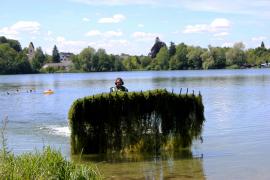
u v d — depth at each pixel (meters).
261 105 32.34
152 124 15.44
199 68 173.62
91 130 15.07
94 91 63.28
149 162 13.88
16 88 75.12
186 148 15.81
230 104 33.75
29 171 8.92
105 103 15.09
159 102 15.45
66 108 35.91
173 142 15.63
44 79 126.69
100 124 15.09
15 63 180.88
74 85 82.81
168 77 111.94
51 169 9.18
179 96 15.69
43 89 70.69
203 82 77.56
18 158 9.62
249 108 30.33
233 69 172.12
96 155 14.95
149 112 15.40
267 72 137.88
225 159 14.05
